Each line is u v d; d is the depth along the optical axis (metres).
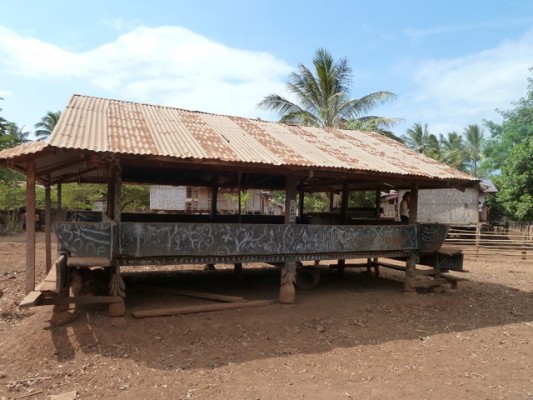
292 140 9.59
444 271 10.07
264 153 7.69
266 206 32.22
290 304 8.12
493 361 6.29
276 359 6.00
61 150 5.91
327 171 7.71
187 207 28.55
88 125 7.36
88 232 6.34
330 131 12.09
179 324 6.82
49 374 5.25
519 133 29.58
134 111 9.27
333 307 8.28
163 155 6.36
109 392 4.86
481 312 8.97
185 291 8.49
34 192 7.44
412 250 9.52
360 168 7.91
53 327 6.32
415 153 11.12
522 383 5.46
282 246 7.80
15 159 6.41
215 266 13.21
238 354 6.10
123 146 6.41
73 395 4.73
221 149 7.39
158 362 5.67
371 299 8.98
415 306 8.91
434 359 6.28
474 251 18.70
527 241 18.19
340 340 6.87
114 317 6.67
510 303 9.89
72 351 5.81
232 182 12.48
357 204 21.31
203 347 6.23
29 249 7.47
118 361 5.62
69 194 24.03
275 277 11.18
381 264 11.62
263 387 5.11
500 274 14.20
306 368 5.75
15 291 9.50
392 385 5.28
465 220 24.42
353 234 8.61
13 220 24.38
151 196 27.86
